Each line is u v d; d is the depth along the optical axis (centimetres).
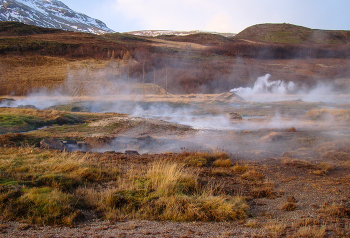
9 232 400
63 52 7612
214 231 435
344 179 805
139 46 9738
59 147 1279
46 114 2245
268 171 899
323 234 413
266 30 17475
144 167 883
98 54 7856
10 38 8119
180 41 14388
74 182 652
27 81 5075
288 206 562
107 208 520
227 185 720
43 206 486
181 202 538
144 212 513
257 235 411
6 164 752
